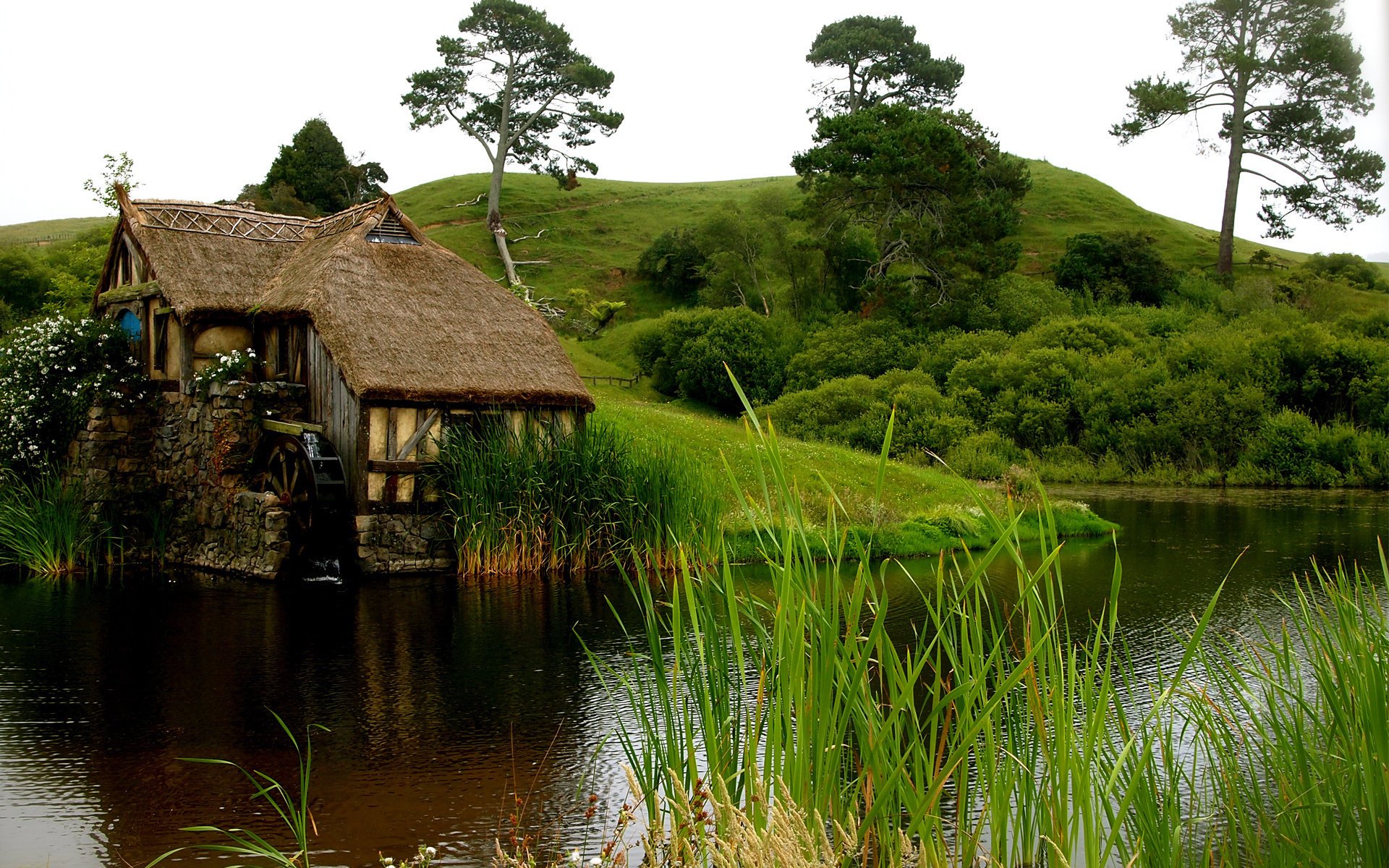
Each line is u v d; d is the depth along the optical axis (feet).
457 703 31.50
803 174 196.85
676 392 186.19
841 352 172.76
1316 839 14.80
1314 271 217.15
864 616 43.80
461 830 21.76
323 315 59.06
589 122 244.42
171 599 49.39
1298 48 216.95
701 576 16.67
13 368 66.74
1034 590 14.44
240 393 59.62
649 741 17.63
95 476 62.69
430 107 237.86
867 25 275.39
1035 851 17.35
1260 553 64.80
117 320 72.38
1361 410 129.90
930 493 81.61
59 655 37.78
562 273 262.88
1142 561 61.36
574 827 21.77
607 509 56.85
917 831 14.17
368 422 57.31
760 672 15.57
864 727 14.80
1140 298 215.31
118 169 105.09
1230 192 230.89
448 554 58.95
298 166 238.27
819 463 85.40
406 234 68.13
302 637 41.04
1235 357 138.82
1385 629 16.31
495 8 230.48
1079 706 25.58
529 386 62.13
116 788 24.49
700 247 241.14
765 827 12.91
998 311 181.88
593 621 43.93
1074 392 141.49
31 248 186.39
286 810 22.99
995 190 201.05
